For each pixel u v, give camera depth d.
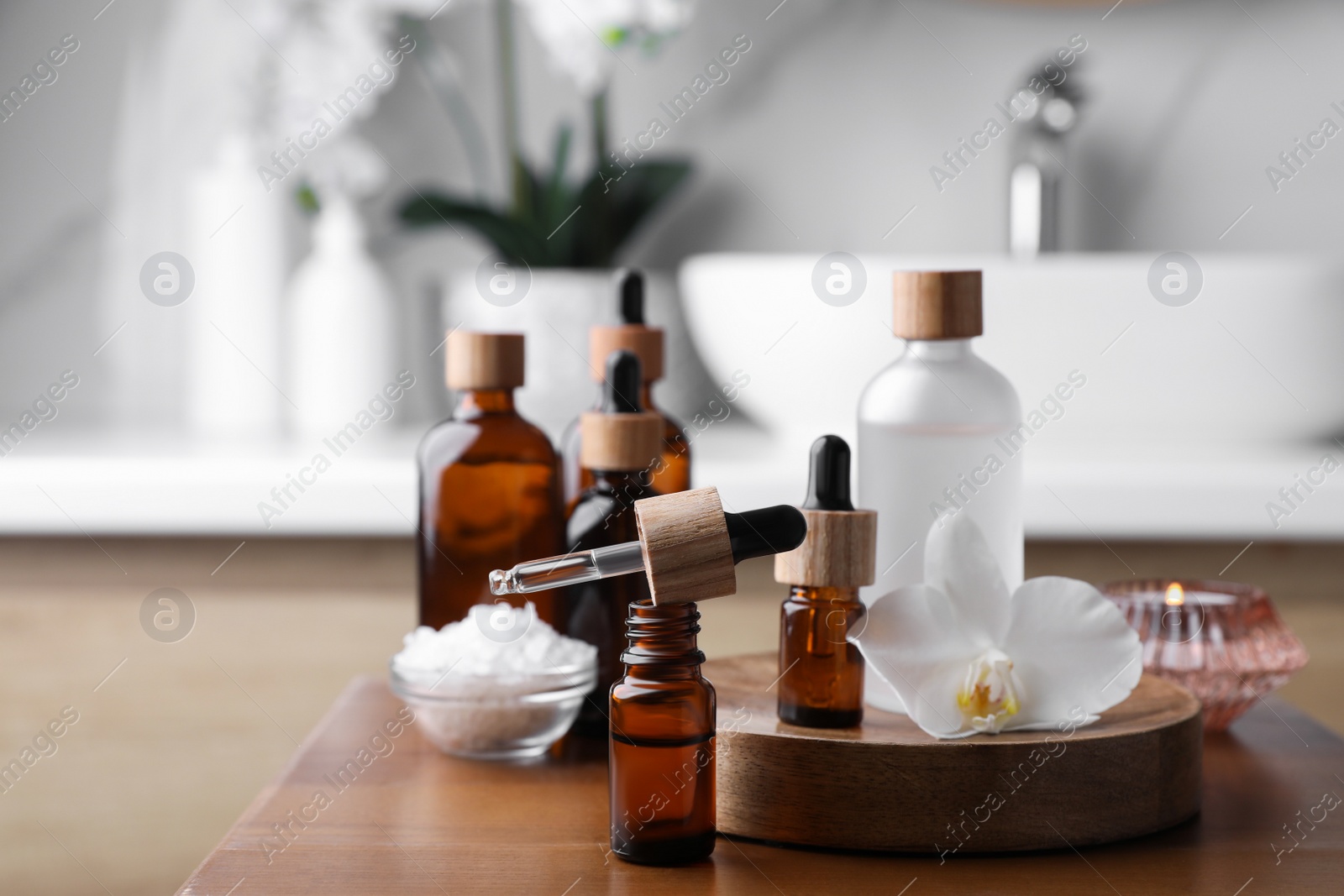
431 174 1.44
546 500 0.73
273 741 1.06
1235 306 1.06
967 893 0.46
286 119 1.29
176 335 1.48
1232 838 0.53
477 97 1.43
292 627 1.06
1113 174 1.38
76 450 1.20
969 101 1.39
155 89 1.45
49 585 1.06
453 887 0.47
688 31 1.40
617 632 0.69
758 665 0.69
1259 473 1.00
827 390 1.11
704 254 1.43
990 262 1.13
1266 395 1.08
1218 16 1.35
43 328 1.48
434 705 0.62
